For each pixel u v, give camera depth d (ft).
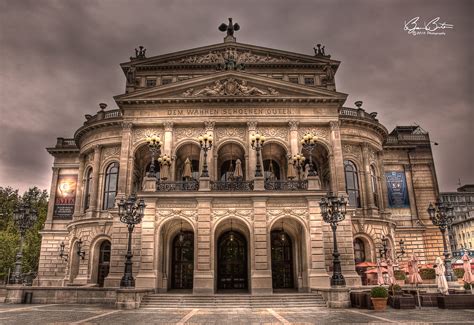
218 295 84.12
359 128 135.74
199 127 119.85
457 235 294.46
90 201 130.93
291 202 96.27
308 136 102.47
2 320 58.49
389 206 150.61
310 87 120.16
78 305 84.43
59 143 159.74
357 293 77.82
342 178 114.21
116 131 133.49
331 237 105.70
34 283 139.03
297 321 57.67
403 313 65.51
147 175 99.60
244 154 121.19
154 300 82.48
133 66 146.00
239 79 122.01
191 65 146.00
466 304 71.61
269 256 91.50
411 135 164.35
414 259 74.08
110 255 115.75
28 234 207.10
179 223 104.01
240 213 95.25
